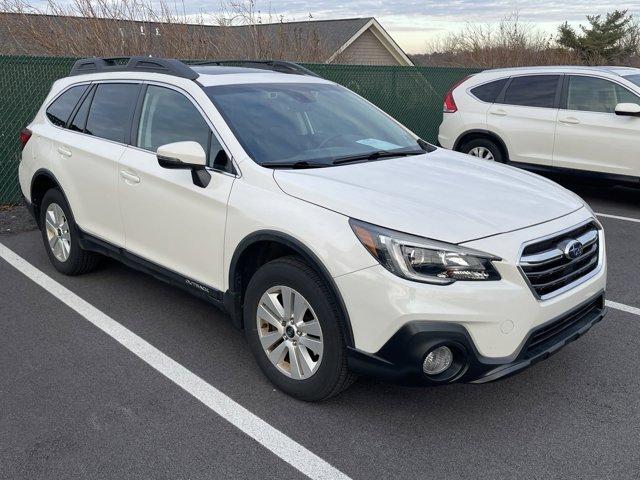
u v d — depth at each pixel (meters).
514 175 4.04
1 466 3.01
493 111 9.12
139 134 4.49
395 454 3.10
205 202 3.82
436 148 4.67
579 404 3.54
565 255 3.26
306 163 3.77
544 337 3.23
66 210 5.23
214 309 4.88
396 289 2.95
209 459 3.07
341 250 3.11
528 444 3.17
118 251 4.70
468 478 2.93
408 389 3.69
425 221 3.09
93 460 3.06
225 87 4.27
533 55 24.59
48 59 7.92
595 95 8.27
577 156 8.38
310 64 10.63
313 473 2.97
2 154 7.82
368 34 26.09
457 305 2.93
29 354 4.13
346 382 3.31
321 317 3.24
